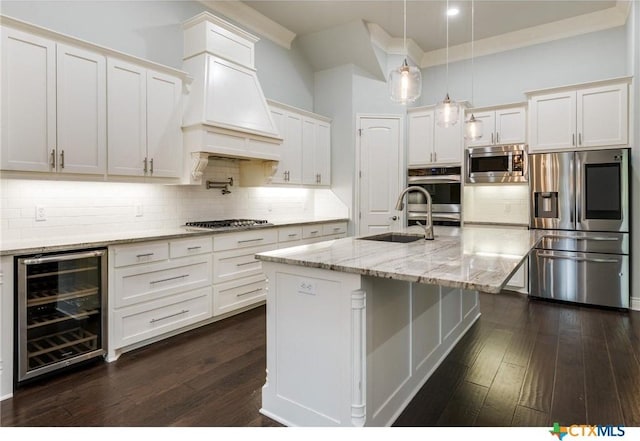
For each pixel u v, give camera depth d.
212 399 2.12
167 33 3.49
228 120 3.44
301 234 4.32
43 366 2.29
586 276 3.95
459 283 1.38
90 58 2.67
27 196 2.63
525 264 4.39
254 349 2.81
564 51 4.59
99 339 2.57
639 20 3.68
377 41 4.82
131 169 2.94
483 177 4.66
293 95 4.98
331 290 1.75
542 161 4.17
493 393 2.20
